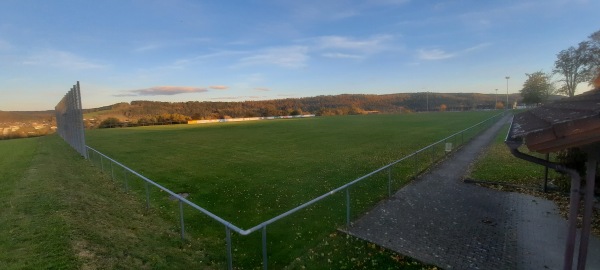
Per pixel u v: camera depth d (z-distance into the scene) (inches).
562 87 2198.6
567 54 2097.7
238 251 273.4
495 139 949.8
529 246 261.3
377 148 870.4
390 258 250.2
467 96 5654.5
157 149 974.4
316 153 805.2
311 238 295.1
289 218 345.4
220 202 412.5
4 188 421.4
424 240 278.4
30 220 285.0
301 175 551.2
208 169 627.5
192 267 238.8
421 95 5723.4
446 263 239.3
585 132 125.5
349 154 775.7
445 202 378.3
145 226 316.8
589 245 257.3
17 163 673.0
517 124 203.6
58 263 209.8
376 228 306.3
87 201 366.0
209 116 3811.5
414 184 461.7
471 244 268.7
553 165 160.2
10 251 225.5
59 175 525.0
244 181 518.3
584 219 161.3
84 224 283.0
